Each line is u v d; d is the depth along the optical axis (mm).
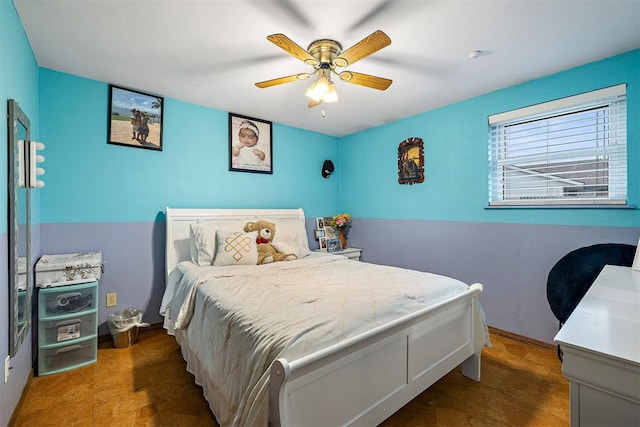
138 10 1565
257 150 3438
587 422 734
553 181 2398
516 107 2504
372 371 1289
